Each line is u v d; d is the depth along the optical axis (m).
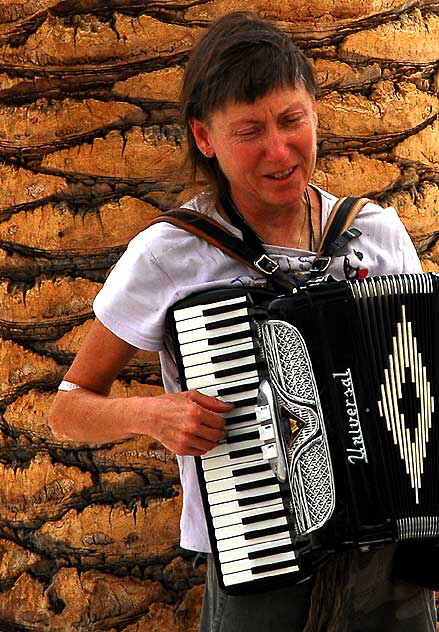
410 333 4.79
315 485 4.74
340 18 5.92
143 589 6.16
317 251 5.22
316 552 4.75
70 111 5.94
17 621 6.27
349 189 6.05
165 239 5.05
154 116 5.95
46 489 6.22
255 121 4.78
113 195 6.02
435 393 4.82
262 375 4.81
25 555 6.29
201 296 4.84
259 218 5.12
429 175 6.25
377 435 4.76
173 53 5.86
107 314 5.06
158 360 6.05
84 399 5.14
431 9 6.25
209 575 5.27
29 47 5.93
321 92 5.96
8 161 6.11
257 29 4.84
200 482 4.80
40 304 6.09
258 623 4.98
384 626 5.14
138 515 6.11
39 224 6.05
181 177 5.42
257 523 4.77
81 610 6.14
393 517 4.76
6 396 6.27
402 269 5.33
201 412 4.73
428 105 6.15
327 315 4.75
